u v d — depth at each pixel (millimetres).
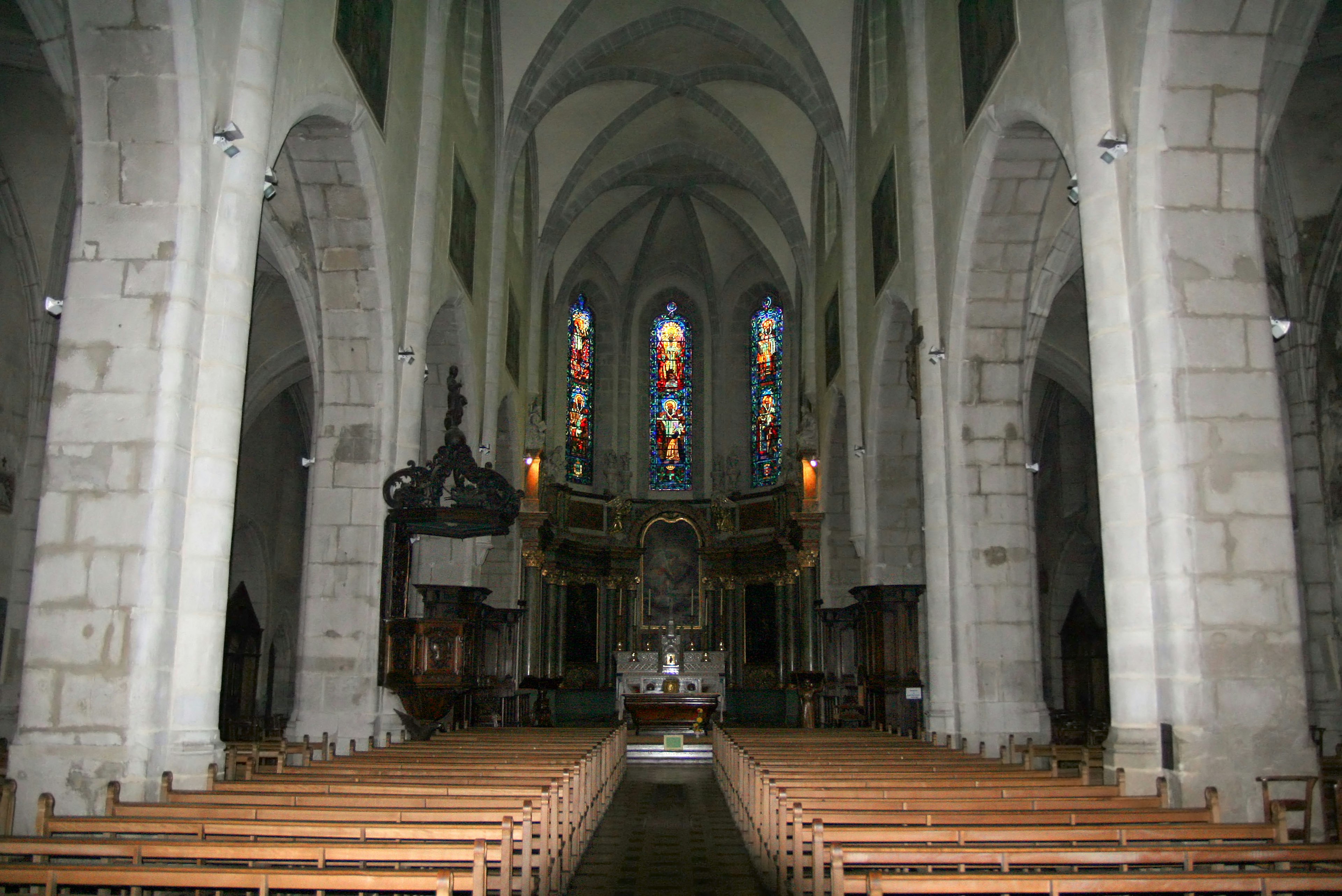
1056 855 6152
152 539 9406
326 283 15648
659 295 39562
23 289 17406
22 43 15625
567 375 37719
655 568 38031
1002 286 16188
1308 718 10555
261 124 10664
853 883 5801
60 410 9602
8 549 17188
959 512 16203
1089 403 25516
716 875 10852
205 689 9711
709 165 34375
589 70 28172
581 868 11180
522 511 30547
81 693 9133
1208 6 10172
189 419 9867
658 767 24688
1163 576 9969
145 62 9766
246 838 7293
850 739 16859
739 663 36281
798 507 31812
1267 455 10070
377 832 7012
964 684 15859
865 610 22891
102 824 7105
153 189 9898
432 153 17797
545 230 31922
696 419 38906
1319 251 16844
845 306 24781
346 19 13977
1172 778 9562
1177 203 10406
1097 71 11164
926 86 18250
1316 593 16578
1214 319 10266
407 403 16547
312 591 15562
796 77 26312
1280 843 6746
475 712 26031
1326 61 16172
